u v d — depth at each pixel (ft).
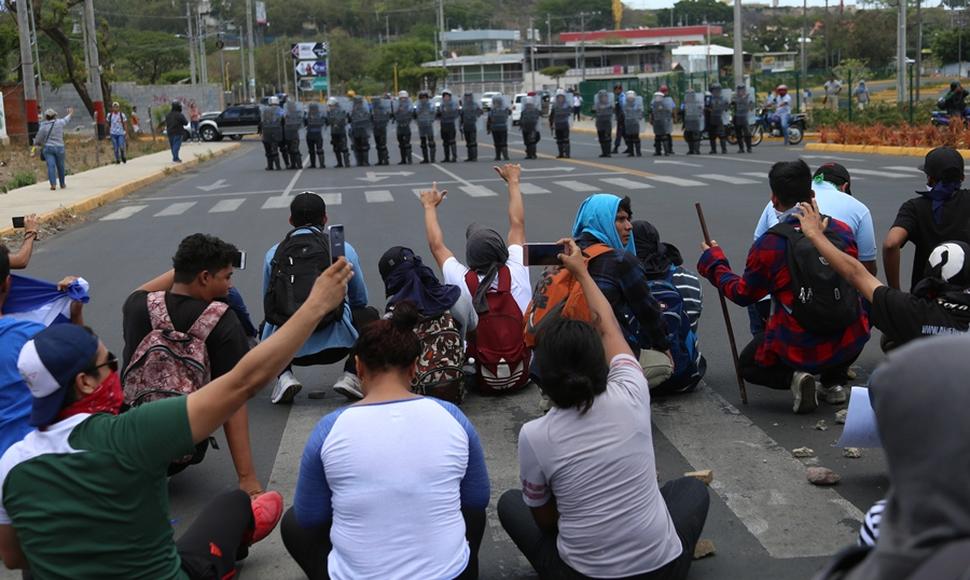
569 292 19.39
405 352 12.73
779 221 20.77
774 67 344.69
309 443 12.62
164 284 18.81
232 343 17.49
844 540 15.57
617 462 12.55
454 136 106.01
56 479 10.39
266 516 15.48
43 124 78.79
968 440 4.97
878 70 277.03
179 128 114.52
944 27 321.73
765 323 23.38
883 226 45.68
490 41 531.50
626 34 440.86
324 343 22.58
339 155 105.81
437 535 12.15
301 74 371.35
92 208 70.28
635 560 12.63
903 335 15.76
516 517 14.17
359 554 12.07
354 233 50.62
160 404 10.60
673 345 21.76
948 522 4.99
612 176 77.97
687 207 55.57
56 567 10.50
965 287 15.64
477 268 23.58
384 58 456.86
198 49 367.66
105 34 178.81
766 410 21.80
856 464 18.58
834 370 21.39
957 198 20.94
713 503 17.13
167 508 11.05
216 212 63.93
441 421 12.45
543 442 12.72
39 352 10.39
